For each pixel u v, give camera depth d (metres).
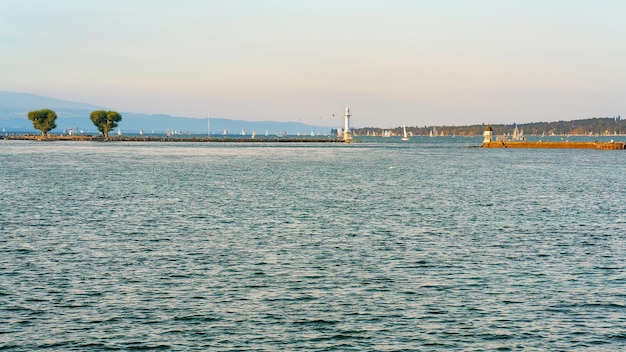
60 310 34.19
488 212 72.38
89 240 52.81
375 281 40.31
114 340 30.42
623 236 56.28
